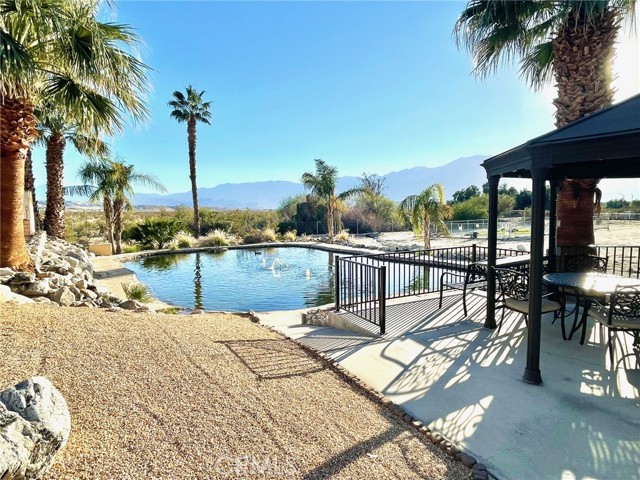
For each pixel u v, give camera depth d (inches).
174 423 80.3
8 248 192.5
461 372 122.7
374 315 185.5
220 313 214.1
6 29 165.2
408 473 72.1
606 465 75.5
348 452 77.5
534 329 112.7
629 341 147.6
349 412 95.7
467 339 155.3
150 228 695.1
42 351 105.5
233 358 125.0
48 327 125.1
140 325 145.4
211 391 97.5
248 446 75.5
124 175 600.4
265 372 116.9
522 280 152.9
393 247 577.9
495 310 183.5
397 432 87.7
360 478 69.2
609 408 98.6
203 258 584.4
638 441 83.7
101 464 63.9
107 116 209.8
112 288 324.8
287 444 77.8
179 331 146.3
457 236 741.3
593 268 204.7
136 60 193.0
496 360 132.5
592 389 109.4
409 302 223.6
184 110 794.2
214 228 856.9
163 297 336.2
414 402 102.7
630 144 95.4
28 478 53.1
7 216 191.6
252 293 350.3
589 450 80.6
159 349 121.6
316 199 926.4
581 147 103.4
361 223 955.3
